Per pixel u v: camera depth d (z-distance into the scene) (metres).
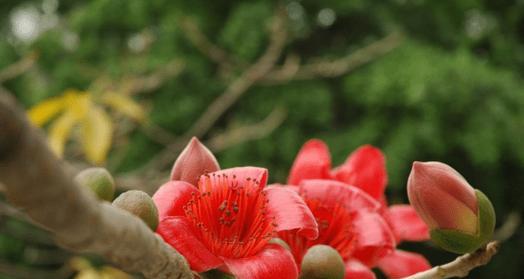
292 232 1.22
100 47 7.80
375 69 7.16
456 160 7.56
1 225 3.05
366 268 1.21
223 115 7.49
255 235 1.05
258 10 7.42
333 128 7.64
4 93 0.40
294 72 5.65
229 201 1.09
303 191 1.29
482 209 1.05
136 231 0.56
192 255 0.98
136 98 7.35
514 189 7.74
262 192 1.10
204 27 7.59
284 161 7.24
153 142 7.30
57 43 7.51
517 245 7.65
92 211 0.47
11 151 0.40
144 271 0.63
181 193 1.07
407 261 1.39
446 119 6.97
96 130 3.34
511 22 8.42
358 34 8.09
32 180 0.41
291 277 1.03
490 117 6.98
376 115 7.14
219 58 6.34
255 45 7.31
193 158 1.13
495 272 7.62
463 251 1.05
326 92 7.37
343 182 1.40
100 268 4.39
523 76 8.45
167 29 7.46
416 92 6.67
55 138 3.33
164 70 6.47
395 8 8.07
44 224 0.44
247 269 1.01
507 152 7.27
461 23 8.19
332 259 1.06
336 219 1.26
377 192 1.40
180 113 7.34
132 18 7.57
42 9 8.61
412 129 6.89
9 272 3.94
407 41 7.57
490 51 8.31
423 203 1.06
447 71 6.89
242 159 7.15
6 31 8.50
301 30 8.01
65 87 7.44
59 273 4.68
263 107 7.34
